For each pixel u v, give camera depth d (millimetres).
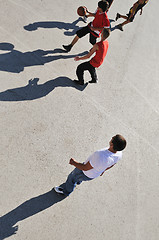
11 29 5922
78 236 4184
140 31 8328
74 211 4363
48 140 4832
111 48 7254
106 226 4473
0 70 5211
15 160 4379
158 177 5516
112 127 5691
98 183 4828
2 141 4461
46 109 5176
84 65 5277
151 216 4965
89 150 5113
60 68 5906
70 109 5438
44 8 6766
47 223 4094
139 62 7398
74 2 7422
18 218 3963
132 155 5535
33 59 5715
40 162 4543
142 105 6492
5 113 4758
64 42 6410
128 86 6652
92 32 5777
